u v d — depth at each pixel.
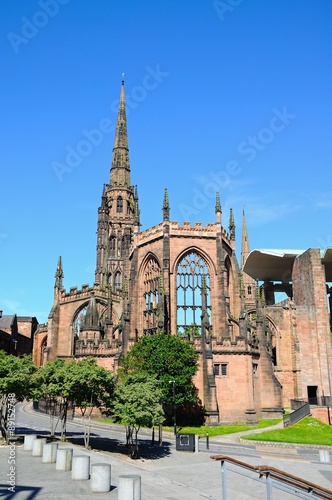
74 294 100.94
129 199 144.00
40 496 20.30
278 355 86.69
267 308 88.88
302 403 72.94
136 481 19.92
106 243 134.12
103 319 99.19
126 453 40.06
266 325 83.62
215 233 82.75
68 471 26.33
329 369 80.62
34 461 29.62
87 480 24.12
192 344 67.94
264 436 53.00
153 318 80.69
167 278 78.12
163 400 57.47
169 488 25.83
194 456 40.28
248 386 68.12
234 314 84.62
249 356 69.38
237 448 46.62
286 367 85.88
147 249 84.50
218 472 32.62
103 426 63.22
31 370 44.50
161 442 47.66
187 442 42.75
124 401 41.38
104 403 43.84
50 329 99.31
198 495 24.41
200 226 82.81
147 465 35.03
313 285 84.94
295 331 84.50
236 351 68.81
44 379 44.62
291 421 63.84
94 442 45.59
